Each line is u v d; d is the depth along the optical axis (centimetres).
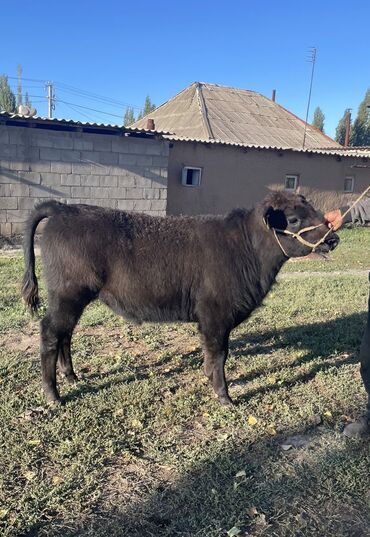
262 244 441
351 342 612
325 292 871
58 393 441
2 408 418
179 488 325
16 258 1123
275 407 441
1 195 1282
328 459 361
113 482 332
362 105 5841
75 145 1357
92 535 283
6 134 1261
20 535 283
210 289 434
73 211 435
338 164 1945
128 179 1453
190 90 2522
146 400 443
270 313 724
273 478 338
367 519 303
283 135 2373
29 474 334
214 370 441
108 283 433
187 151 1622
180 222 455
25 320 661
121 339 609
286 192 440
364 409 439
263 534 288
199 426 407
